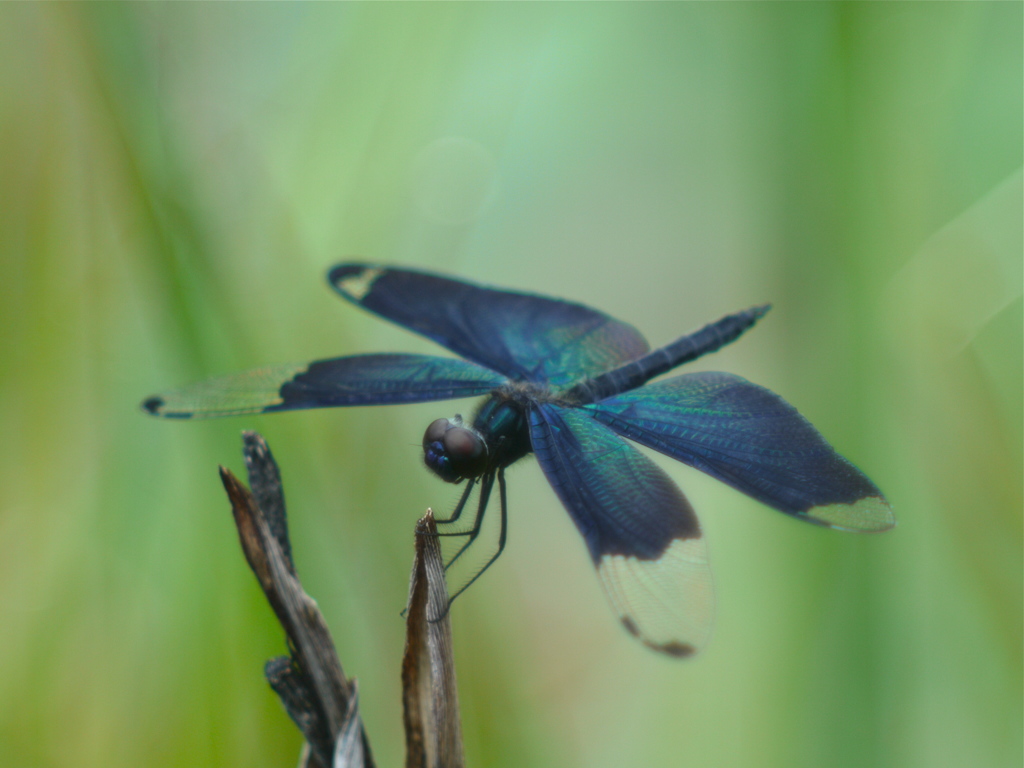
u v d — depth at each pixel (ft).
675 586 2.79
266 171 2.93
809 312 2.90
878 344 2.89
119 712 2.87
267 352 2.91
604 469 2.84
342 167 2.94
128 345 2.91
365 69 2.94
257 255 2.92
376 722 2.89
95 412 2.90
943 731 2.88
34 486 2.89
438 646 2.76
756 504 2.92
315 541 2.89
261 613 2.88
